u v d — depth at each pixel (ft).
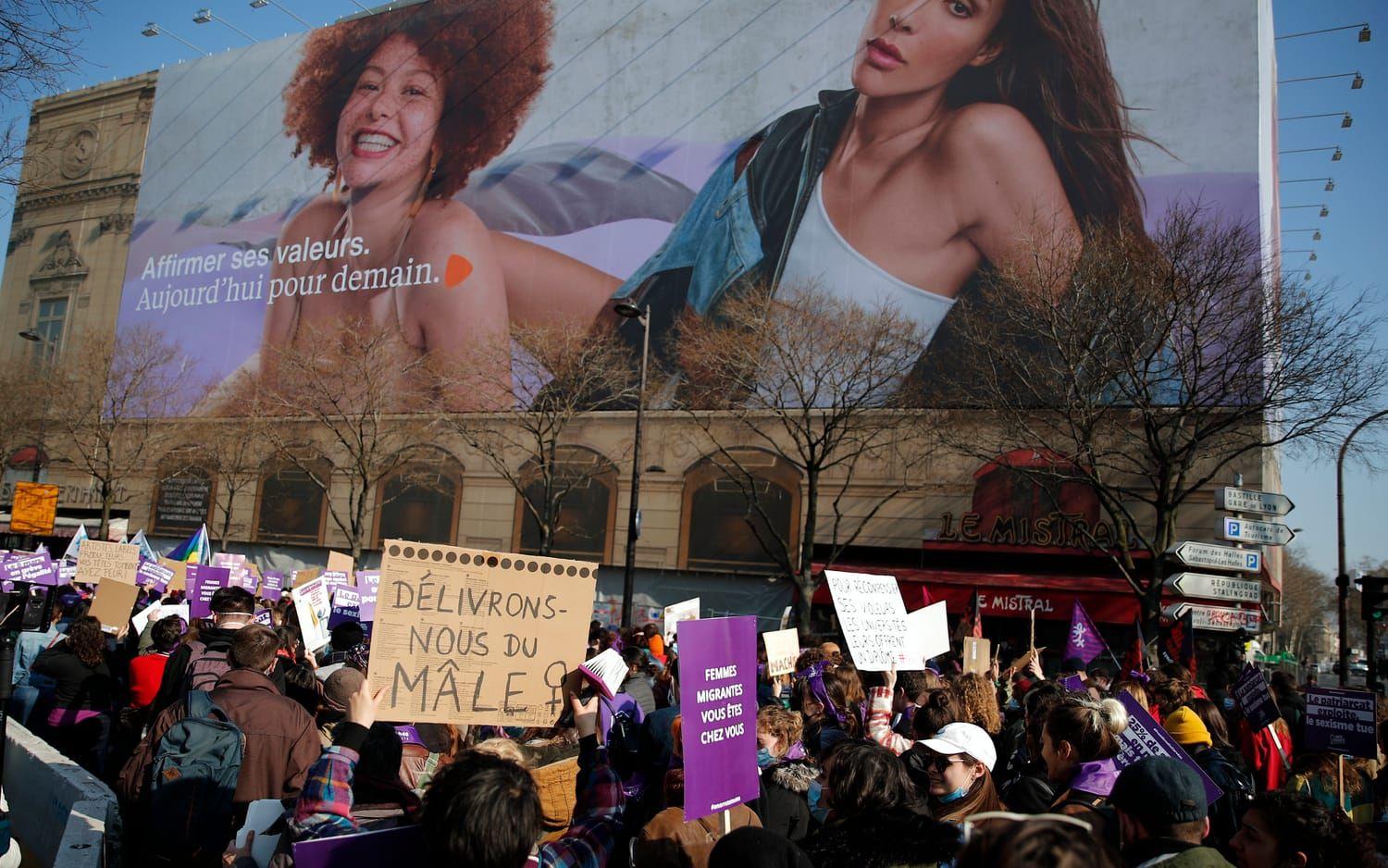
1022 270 89.04
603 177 128.16
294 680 24.08
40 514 99.45
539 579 15.24
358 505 121.49
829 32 119.14
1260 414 78.18
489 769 10.31
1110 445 92.38
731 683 14.23
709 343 109.19
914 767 19.10
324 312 144.05
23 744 27.94
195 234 160.25
